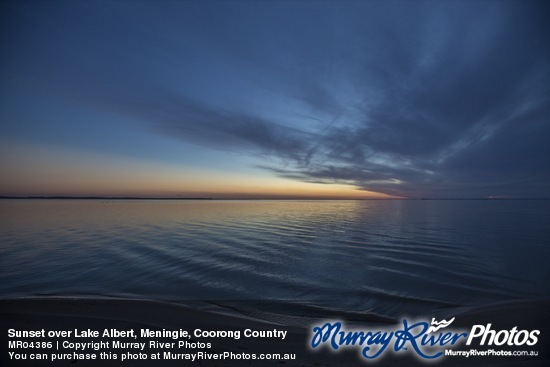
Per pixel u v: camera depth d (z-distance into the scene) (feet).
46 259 51.29
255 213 197.57
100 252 57.72
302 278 41.68
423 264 49.60
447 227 106.11
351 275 43.21
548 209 256.52
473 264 49.24
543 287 37.09
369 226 111.34
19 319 23.35
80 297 31.91
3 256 53.52
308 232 92.63
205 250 61.21
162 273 43.34
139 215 165.48
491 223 120.26
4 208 245.04
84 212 190.49
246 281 39.99
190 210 234.79
